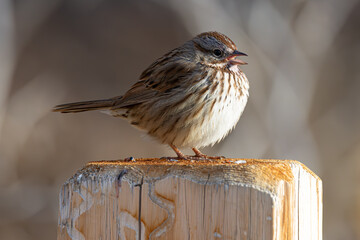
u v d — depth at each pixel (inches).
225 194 160.6
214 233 160.7
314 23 619.5
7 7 610.5
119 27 740.0
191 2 582.6
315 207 185.6
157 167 170.6
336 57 671.1
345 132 637.3
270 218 157.8
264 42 585.3
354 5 645.9
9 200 542.6
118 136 652.7
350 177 598.9
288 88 574.2
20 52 700.7
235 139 544.7
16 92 677.3
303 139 567.2
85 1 744.3
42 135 624.1
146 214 167.6
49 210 541.0
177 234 164.1
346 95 663.1
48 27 740.0
